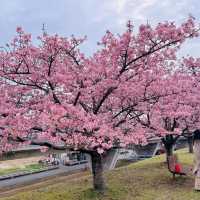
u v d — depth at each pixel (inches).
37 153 1673.2
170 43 480.7
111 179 651.5
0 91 493.4
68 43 499.2
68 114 429.4
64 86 501.4
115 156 1163.9
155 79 534.9
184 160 919.7
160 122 764.6
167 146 794.2
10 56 476.4
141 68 520.1
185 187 561.6
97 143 435.5
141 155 1609.3
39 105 447.5
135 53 492.1
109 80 486.6
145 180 629.0
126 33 474.3
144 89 534.3
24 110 453.7
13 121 429.1
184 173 621.3
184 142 2020.2
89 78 491.2
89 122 427.2
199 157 530.6
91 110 535.8
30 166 1339.8
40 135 417.7
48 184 904.9
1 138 445.4
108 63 497.4
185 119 762.2
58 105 426.0
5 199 546.3
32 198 529.7
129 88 523.2
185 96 667.4
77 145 454.0
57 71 496.4
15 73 484.7
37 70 493.4
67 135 436.5
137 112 639.8
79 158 1424.7
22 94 513.3
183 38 468.4
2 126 433.7
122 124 566.6
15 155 1565.0
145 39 474.9
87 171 1179.3
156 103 618.2
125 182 614.9
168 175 670.5
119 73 508.4
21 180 1076.5
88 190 537.0
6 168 1306.6
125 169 784.3
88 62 499.2
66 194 533.6
